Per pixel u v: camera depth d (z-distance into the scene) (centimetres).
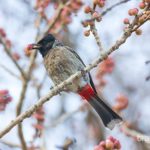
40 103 904
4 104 1230
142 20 853
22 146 1137
